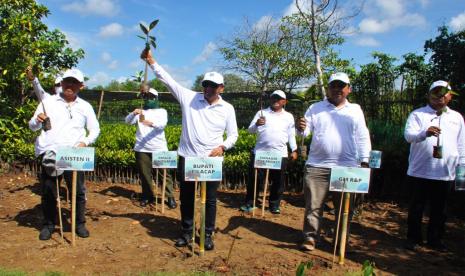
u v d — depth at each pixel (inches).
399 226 266.1
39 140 215.5
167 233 240.7
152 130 287.1
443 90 208.7
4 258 196.2
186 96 206.5
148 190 296.5
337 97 204.2
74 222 211.6
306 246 213.8
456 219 279.4
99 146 413.4
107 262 194.4
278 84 809.5
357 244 231.1
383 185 326.6
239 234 244.1
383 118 405.7
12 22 384.2
